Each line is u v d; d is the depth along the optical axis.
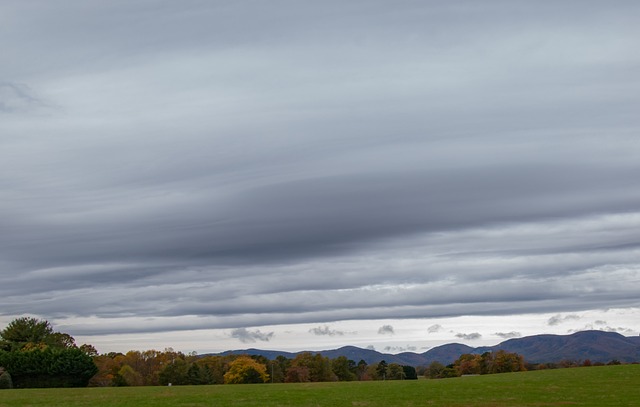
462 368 177.25
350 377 182.50
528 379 71.44
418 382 77.94
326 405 46.88
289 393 60.53
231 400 52.72
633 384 59.59
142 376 162.25
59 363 106.38
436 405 45.84
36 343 130.88
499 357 169.00
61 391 71.50
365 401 49.91
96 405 49.28
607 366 84.81
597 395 50.16
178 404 49.38
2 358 104.50
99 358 163.12
